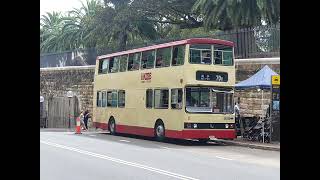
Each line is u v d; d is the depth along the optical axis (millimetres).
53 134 27766
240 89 22156
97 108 27406
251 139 20250
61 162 13250
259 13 26453
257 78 20188
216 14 27219
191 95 18641
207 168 11945
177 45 19375
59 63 41812
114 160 13766
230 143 19750
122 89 24344
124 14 38094
